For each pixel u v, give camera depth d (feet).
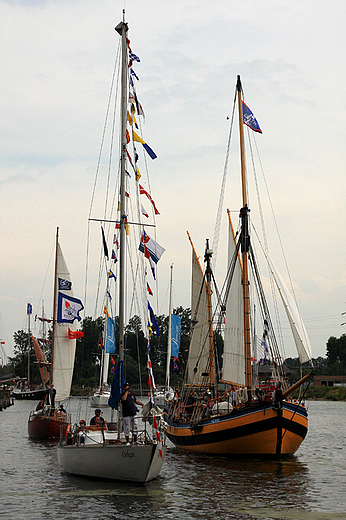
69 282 192.34
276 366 134.92
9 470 108.78
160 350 526.98
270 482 97.81
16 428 202.80
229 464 116.26
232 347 164.55
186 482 96.63
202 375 169.78
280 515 75.97
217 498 85.10
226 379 166.91
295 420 119.75
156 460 90.89
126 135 103.86
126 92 103.24
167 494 86.99
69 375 190.49
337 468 113.29
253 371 151.43
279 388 117.70
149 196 107.24
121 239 99.81
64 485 92.84
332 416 281.54
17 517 73.87
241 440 120.78
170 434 153.28
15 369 626.23
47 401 176.76
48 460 122.31
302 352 121.90
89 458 95.14
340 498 86.12
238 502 82.69
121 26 103.30
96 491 88.07
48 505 79.82
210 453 127.54
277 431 117.80
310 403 432.25
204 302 187.83
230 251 176.65
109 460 92.32
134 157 106.11
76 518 73.51
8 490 89.51
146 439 95.20
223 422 123.44
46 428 162.20
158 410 97.86
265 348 137.39
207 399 147.64
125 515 75.05
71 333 191.21
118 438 96.58
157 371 470.39
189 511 77.36
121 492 87.45
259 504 81.71
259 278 140.56
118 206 102.53
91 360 487.20
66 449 100.32
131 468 90.43
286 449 120.37
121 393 95.96
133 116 105.70
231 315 165.89
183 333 498.28
